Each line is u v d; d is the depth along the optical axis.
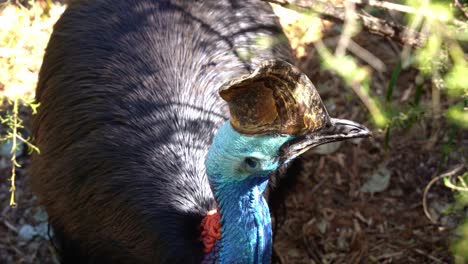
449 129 9.98
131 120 7.10
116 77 7.29
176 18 7.58
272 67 5.36
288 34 10.51
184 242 6.55
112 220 7.06
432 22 5.53
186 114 7.11
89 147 7.15
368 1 5.93
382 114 6.23
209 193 6.88
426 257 9.21
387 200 9.76
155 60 7.32
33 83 9.73
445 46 6.33
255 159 5.76
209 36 7.54
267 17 8.05
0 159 9.73
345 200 9.77
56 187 7.45
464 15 6.77
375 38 10.77
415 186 9.83
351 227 9.54
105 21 7.62
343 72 4.86
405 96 10.23
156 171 6.91
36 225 9.39
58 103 7.49
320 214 9.64
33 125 8.05
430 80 10.27
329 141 5.79
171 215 6.72
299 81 5.52
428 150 10.02
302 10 6.05
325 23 10.58
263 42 7.49
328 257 9.29
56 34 7.87
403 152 10.05
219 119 7.21
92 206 7.16
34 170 7.88
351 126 5.79
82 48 7.54
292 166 8.20
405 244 9.34
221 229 6.22
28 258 9.20
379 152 10.09
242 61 7.53
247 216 6.11
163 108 7.11
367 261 9.24
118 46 7.43
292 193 9.48
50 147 7.50
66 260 8.05
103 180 7.05
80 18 7.76
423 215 9.55
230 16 7.75
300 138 5.74
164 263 6.68
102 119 7.18
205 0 7.77
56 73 7.64
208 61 7.41
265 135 5.63
